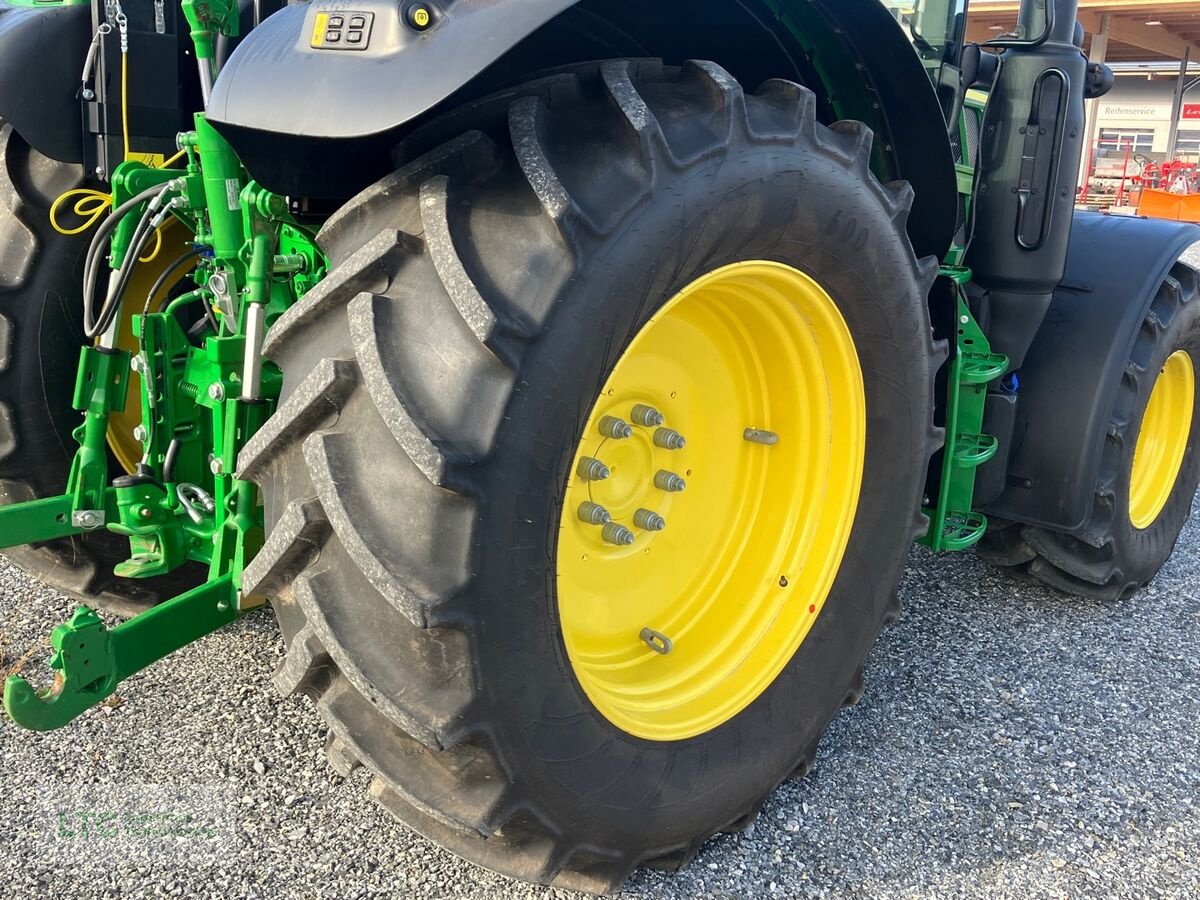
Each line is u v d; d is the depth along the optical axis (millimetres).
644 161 1541
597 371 1540
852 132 1953
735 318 2109
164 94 2287
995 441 2902
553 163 1519
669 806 1906
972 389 2803
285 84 1509
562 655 1653
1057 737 2559
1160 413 3578
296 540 1513
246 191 2006
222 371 2127
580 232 1477
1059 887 2043
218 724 2479
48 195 2564
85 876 1990
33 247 2559
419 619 1416
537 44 1850
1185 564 3791
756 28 1955
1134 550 3314
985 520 3068
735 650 2215
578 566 2043
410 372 1454
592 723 1744
